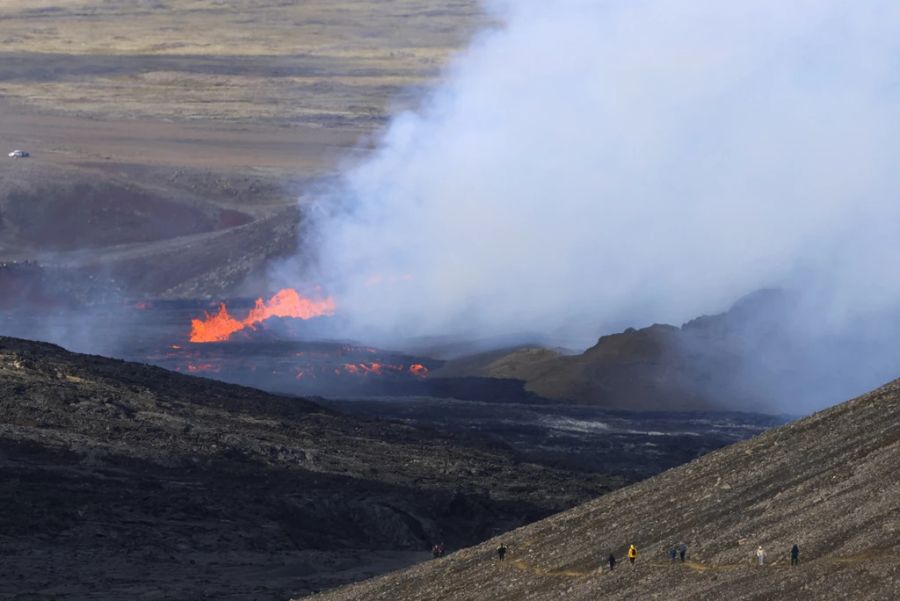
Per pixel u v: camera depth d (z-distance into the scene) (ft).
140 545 393.70
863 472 262.47
